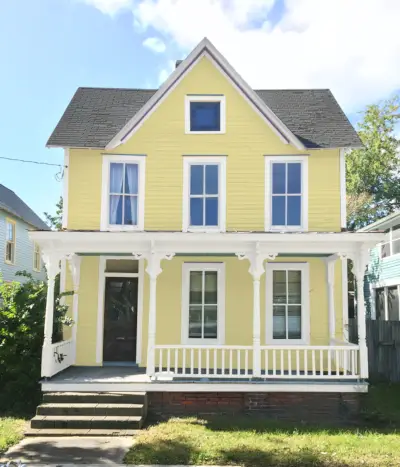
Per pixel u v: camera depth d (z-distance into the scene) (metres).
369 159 33.28
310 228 13.18
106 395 10.44
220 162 13.38
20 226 24.59
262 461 7.65
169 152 13.43
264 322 13.07
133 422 9.60
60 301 13.26
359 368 11.25
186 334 13.02
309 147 13.24
